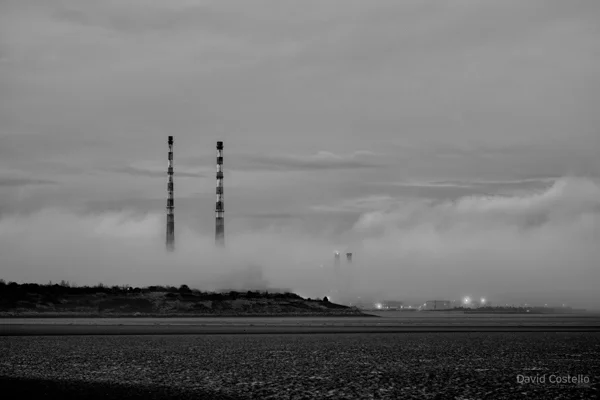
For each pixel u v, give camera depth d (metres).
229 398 39.59
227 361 61.28
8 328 123.62
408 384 46.22
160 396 40.00
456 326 153.25
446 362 61.53
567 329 132.88
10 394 39.81
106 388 42.84
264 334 109.25
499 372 53.53
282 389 43.31
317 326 148.75
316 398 39.91
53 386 43.44
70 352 69.00
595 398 40.41
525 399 39.91
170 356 65.69
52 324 150.25
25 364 56.69
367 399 39.69
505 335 107.88
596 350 75.31
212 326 143.62
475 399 39.88
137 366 56.16
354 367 56.81
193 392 41.66
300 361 61.84
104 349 73.62
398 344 85.38
